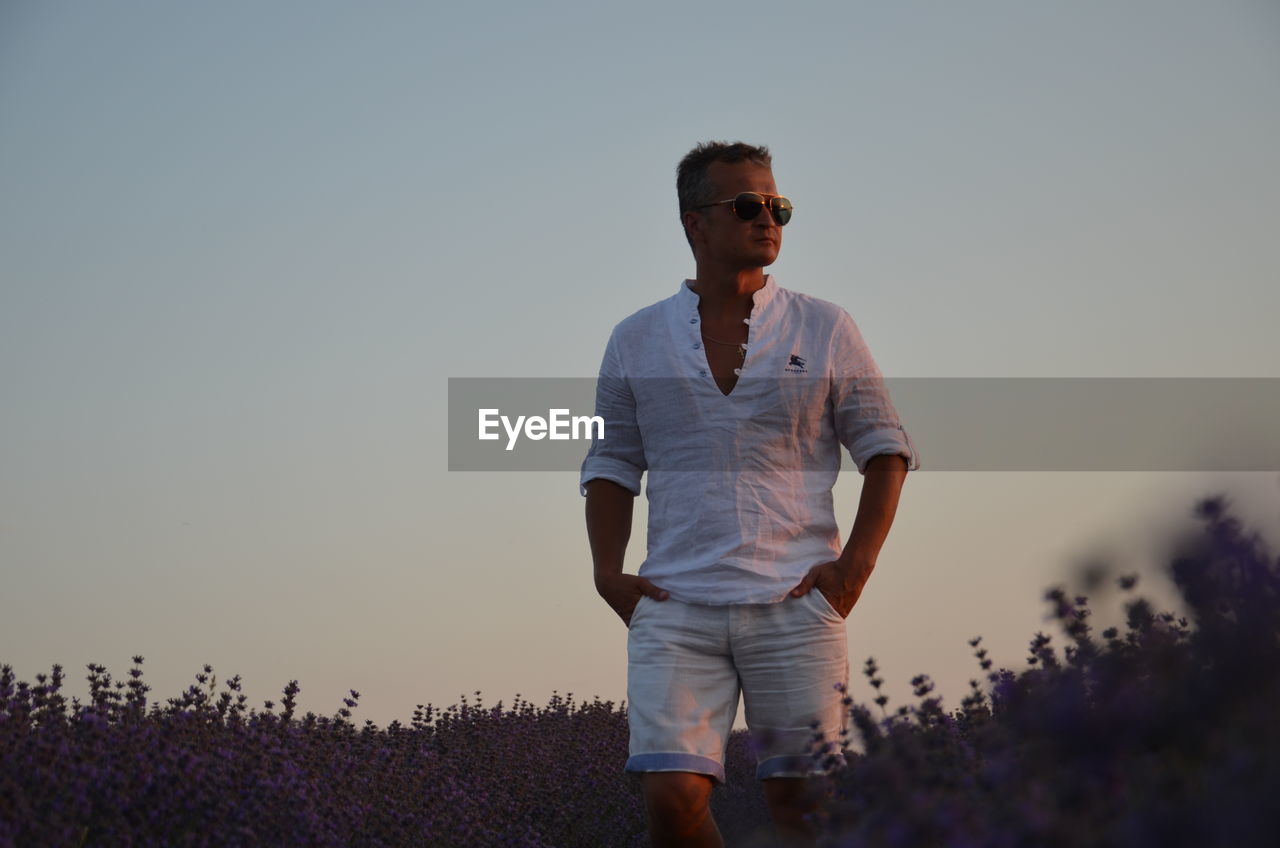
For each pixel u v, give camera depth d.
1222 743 1.43
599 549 3.71
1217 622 1.63
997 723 2.67
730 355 3.52
